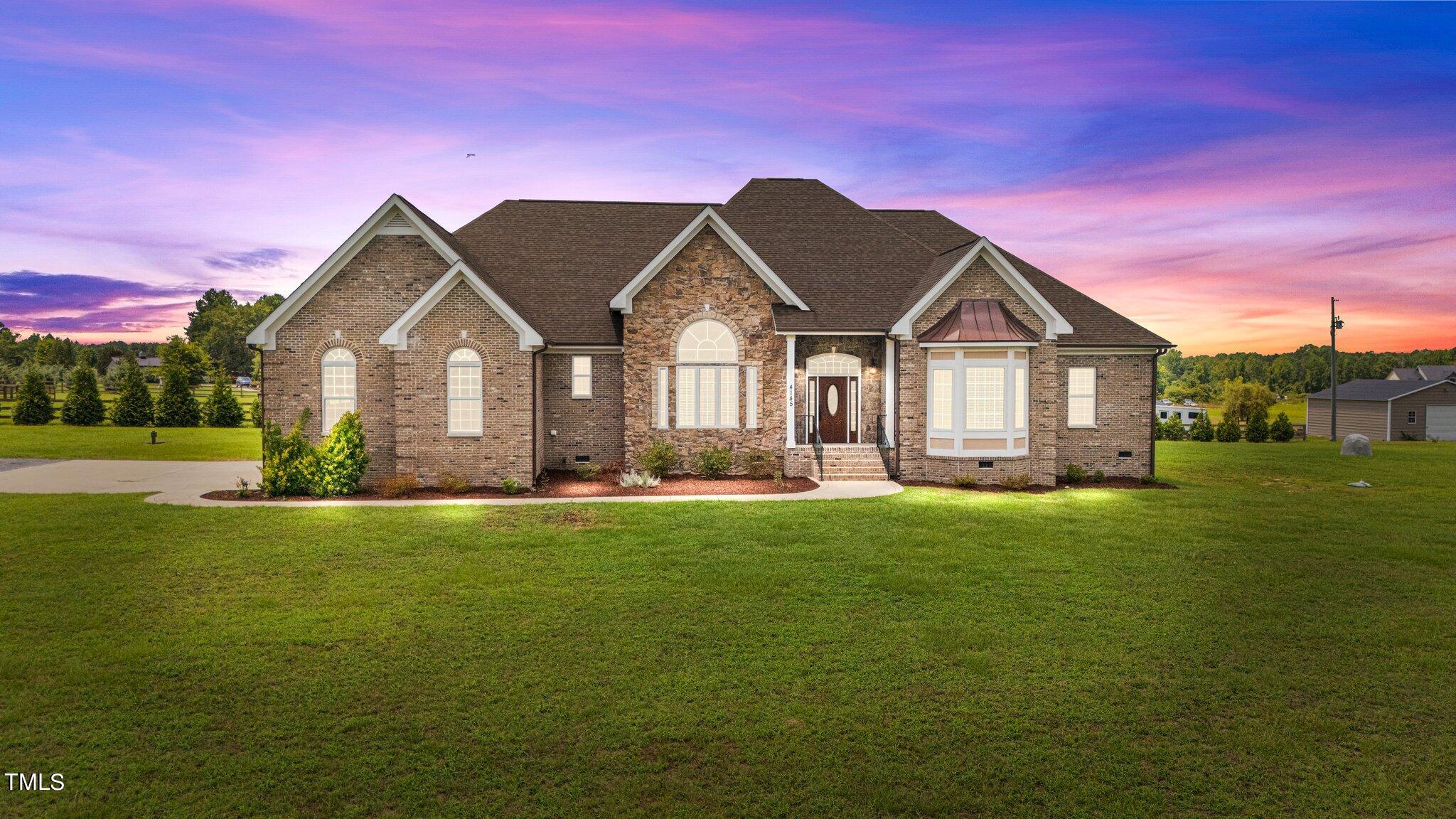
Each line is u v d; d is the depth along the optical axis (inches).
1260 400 2458.2
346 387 927.0
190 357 3221.0
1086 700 346.0
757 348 968.9
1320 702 346.0
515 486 856.3
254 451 1374.3
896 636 418.3
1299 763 296.4
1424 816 265.1
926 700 344.8
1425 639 419.2
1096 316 1057.5
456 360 874.8
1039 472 933.8
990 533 659.4
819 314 975.6
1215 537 656.4
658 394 966.4
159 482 944.9
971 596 486.6
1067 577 529.7
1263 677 370.6
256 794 270.5
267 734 310.3
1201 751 304.0
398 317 927.7
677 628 427.5
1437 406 2281.0
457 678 363.3
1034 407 933.2
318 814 260.4
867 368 1011.3
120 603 465.7
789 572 535.8
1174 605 473.7
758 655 392.2
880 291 1034.1
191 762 289.9
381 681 358.6
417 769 286.5
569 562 561.6
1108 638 417.7
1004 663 384.8
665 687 353.7
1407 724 326.0
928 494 851.4
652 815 261.7
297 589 494.6
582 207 1222.3
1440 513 775.7
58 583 504.7
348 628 425.4
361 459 857.5
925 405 943.7
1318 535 669.9
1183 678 369.4
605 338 991.6
